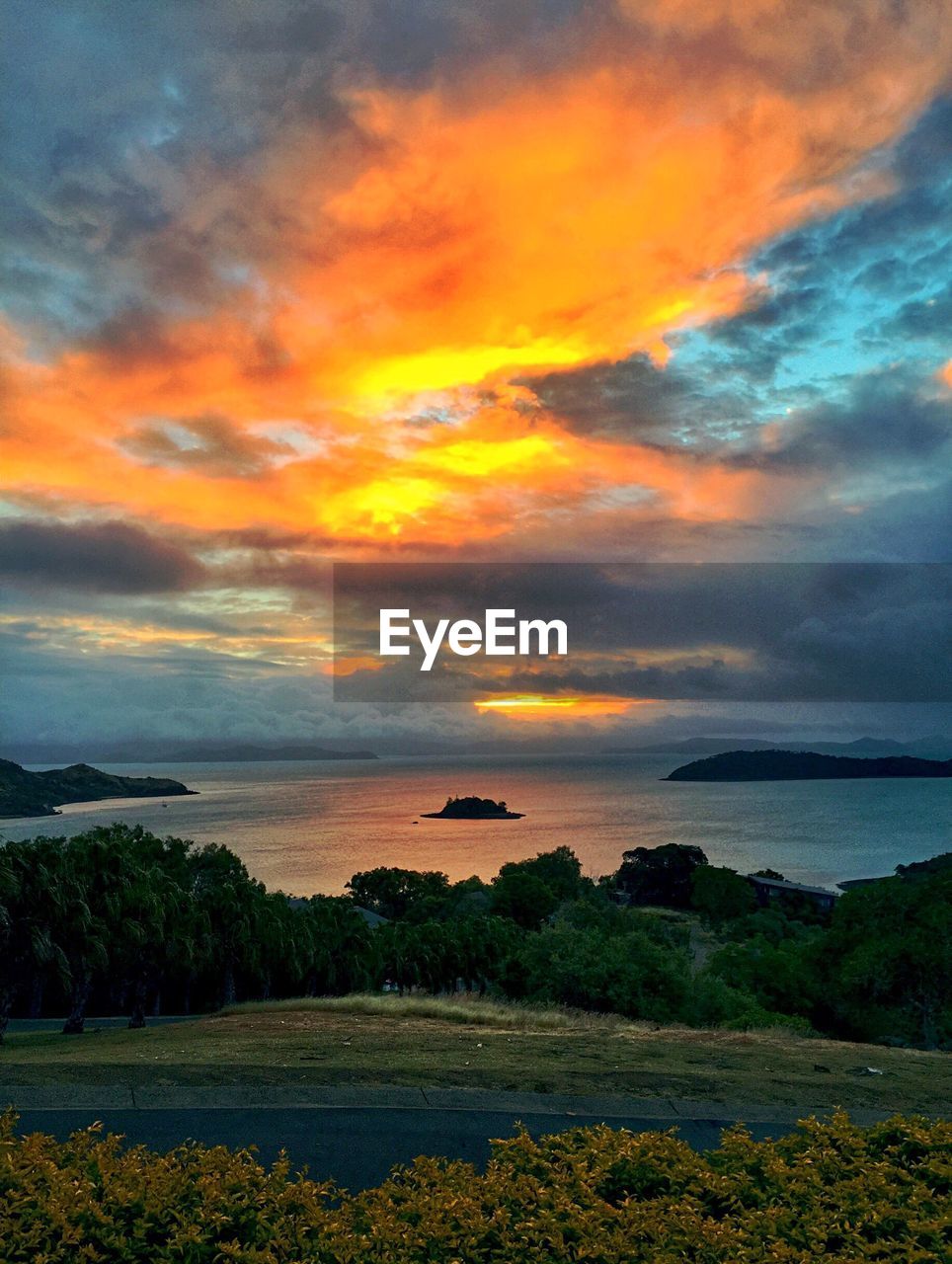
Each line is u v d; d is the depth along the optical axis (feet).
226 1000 172.14
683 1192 17.74
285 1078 30.42
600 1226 15.93
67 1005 188.65
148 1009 194.80
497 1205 16.79
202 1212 15.40
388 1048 41.22
